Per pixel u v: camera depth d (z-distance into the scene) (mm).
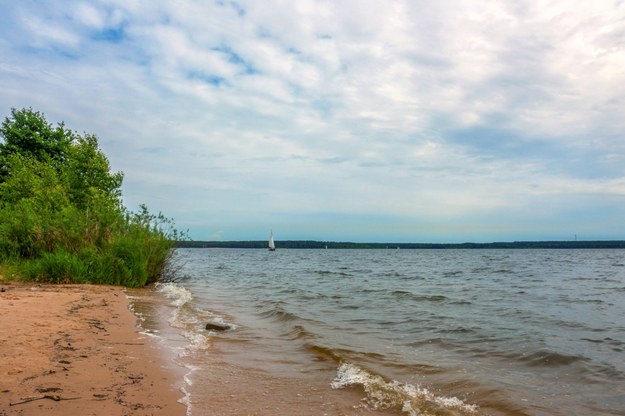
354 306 13133
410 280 25266
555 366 6309
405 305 13492
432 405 4508
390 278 26969
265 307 12281
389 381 5262
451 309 12609
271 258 72750
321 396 4664
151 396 4199
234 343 7242
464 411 4391
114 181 24016
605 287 20531
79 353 5387
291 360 6254
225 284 20828
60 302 9195
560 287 20594
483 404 4629
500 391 5004
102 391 4152
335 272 33312
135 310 9773
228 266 42094
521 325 9805
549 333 8844
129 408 3807
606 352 7160
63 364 4840
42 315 7535
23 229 15430
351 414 4180
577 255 90188
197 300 13391
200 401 4258
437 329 9227
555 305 13703
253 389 4781
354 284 22047
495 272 33656
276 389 4832
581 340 8148
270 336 8031
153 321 8625
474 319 10672
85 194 21500
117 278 14547
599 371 6020
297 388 4906
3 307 7965
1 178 23938
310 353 6730
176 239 17969
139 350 5961
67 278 13414
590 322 10273
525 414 4355
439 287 20500
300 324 9195
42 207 18109
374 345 7484
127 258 15203
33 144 26047
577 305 13695
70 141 27500
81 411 3611
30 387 4035
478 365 6266
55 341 5848
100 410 3674
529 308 12906
